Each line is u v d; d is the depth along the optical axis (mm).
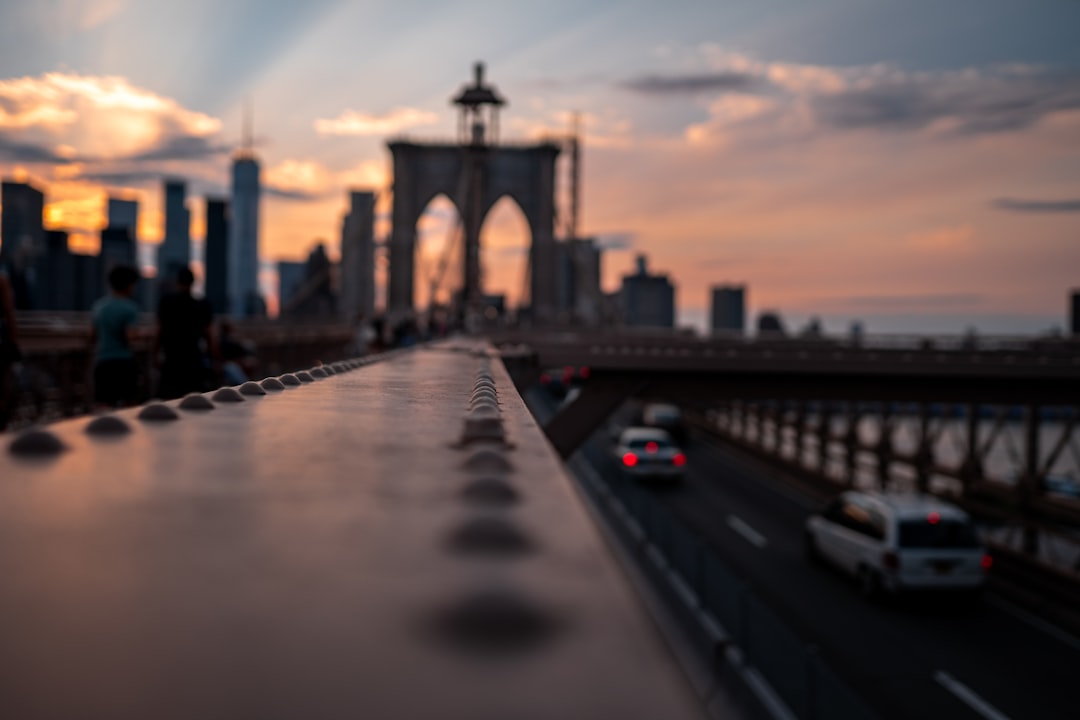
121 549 1206
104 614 923
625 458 35625
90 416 2713
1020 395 26453
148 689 724
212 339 8734
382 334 24688
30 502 1550
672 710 678
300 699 706
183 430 2674
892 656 15297
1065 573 18625
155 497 1605
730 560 22812
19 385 12156
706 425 58281
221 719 662
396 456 2174
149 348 15492
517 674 753
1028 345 27484
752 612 12328
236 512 1476
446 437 2578
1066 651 15586
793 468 38938
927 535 18062
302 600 976
